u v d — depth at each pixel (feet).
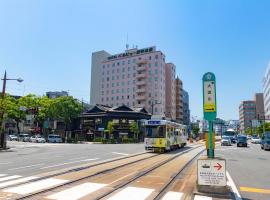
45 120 249.55
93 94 414.41
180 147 120.78
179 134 116.37
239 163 63.98
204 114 33.22
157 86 346.74
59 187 31.65
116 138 220.64
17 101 242.99
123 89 374.22
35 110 218.18
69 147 124.57
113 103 380.58
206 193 28.86
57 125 271.49
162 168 51.11
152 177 40.22
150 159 68.39
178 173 44.73
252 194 30.96
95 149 107.96
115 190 30.71
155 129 93.45
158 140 92.17
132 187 32.53
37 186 31.94
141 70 359.05
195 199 27.09
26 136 236.02
